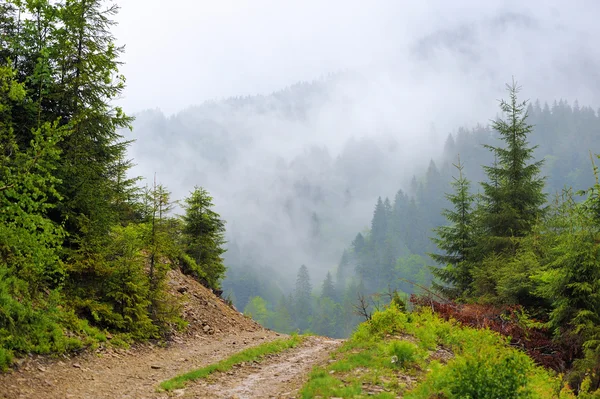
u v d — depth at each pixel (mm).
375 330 15570
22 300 11328
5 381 8633
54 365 10492
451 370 9242
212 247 31375
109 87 16156
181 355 15375
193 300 23625
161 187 19078
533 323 16203
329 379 10008
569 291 15039
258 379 11758
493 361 8969
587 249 14500
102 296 15188
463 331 15508
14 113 14156
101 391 9688
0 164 10547
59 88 14891
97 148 16609
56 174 13961
